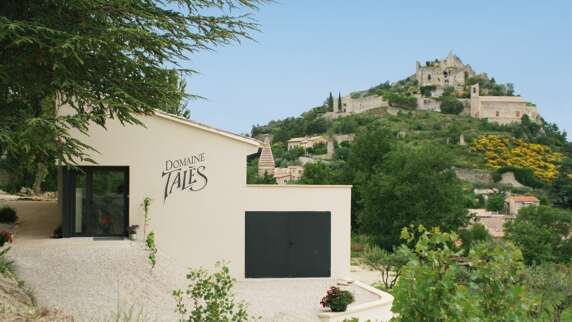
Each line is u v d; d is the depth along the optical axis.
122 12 15.56
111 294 15.67
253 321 15.23
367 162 75.12
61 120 14.41
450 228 62.44
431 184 62.38
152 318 14.17
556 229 66.06
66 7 15.34
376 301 18.56
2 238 18.75
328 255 22.55
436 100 179.88
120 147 21.72
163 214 21.86
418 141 145.50
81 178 21.77
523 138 156.50
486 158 139.25
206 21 16.42
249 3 16.80
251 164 112.00
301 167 117.75
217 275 11.47
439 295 5.89
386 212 64.38
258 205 22.28
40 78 15.30
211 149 22.14
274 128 185.25
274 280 21.98
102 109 15.86
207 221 22.03
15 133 13.56
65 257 18.30
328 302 16.98
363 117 170.50
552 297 22.92
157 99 17.31
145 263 18.67
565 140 167.38
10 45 14.02
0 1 15.48
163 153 21.92
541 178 133.88
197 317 11.22
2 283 13.04
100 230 21.86
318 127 170.25
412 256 6.12
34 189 38.22
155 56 16.59
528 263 63.25
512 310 6.00
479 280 6.20
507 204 106.69
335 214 22.64
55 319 9.93
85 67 15.74
